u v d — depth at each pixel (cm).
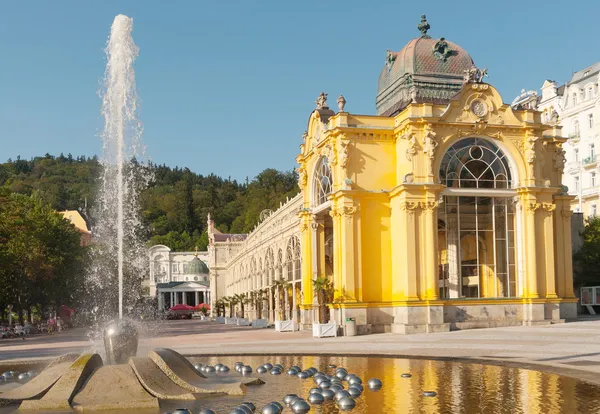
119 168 2555
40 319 9200
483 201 4694
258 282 8494
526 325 4569
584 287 5769
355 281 4550
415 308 4400
